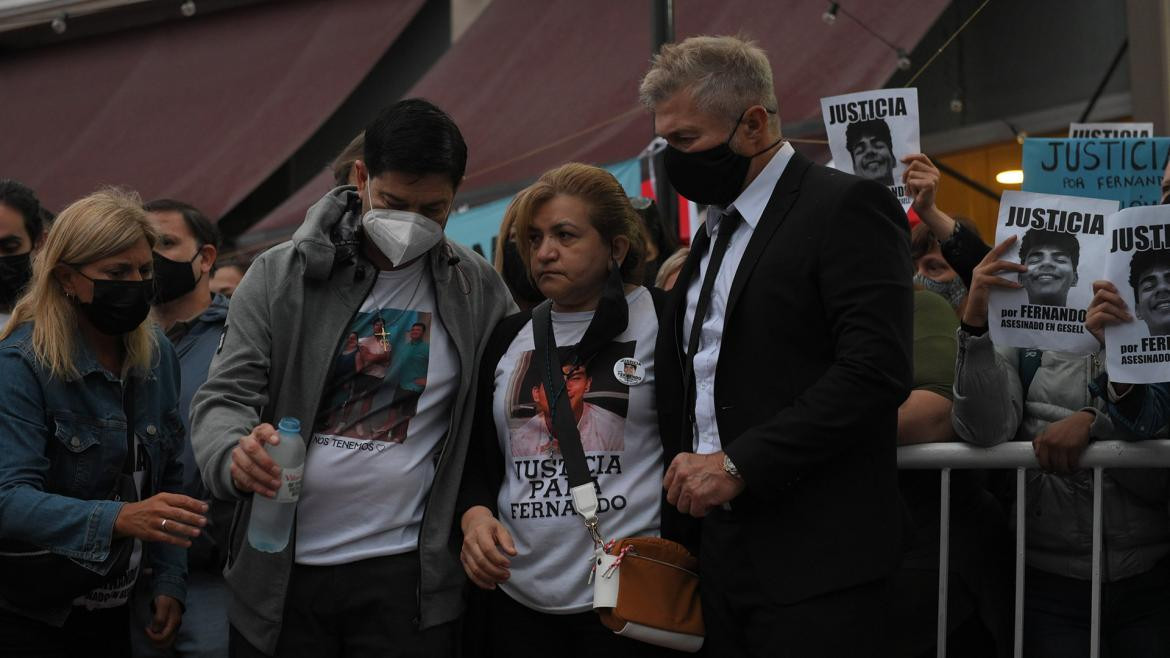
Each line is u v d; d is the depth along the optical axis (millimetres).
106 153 9586
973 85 8297
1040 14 8008
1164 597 3352
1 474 3072
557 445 3170
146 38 9820
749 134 2977
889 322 2758
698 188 3023
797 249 2859
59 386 3193
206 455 2969
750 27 7480
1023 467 3301
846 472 2857
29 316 3271
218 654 3939
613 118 7844
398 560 3160
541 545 3146
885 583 2861
